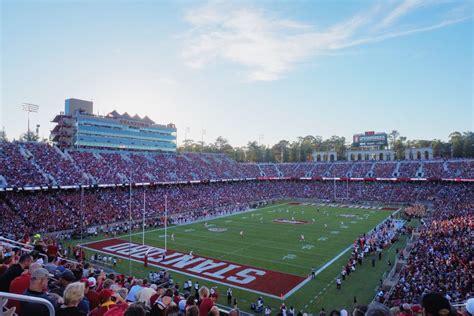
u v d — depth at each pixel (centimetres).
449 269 2538
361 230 5106
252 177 9956
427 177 8244
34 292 561
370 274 3166
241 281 2972
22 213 4669
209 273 3169
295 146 15762
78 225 4875
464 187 7688
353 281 2986
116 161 7094
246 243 4309
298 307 2470
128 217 5606
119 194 6250
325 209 7431
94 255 3531
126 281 1811
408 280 2575
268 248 4066
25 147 5934
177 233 4891
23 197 5044
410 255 3272
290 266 3388
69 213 5091
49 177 5388
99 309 718
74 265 1728
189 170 8475
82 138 7862
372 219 6072
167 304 855
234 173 9712
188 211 6688
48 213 4878
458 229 3781
